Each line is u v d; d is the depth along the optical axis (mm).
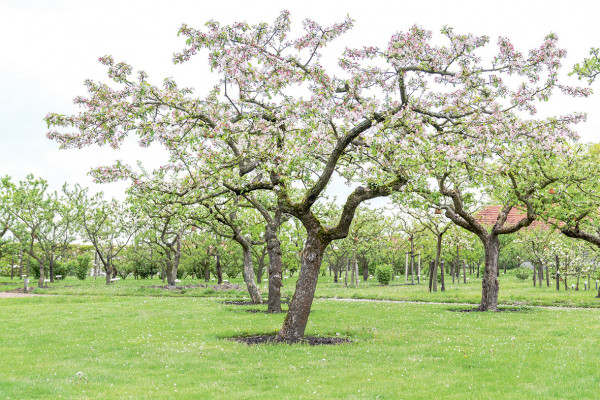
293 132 15258
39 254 58375
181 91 17484
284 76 14148
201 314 25062
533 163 19078
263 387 10867
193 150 16703
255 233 38031
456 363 12953
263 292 41531
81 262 67500
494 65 14250
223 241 50844
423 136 14172
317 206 33219
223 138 15234
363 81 14359
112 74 16297
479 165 17062
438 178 24250
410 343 16203
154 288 45188
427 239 60031
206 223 29359
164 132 15352
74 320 22953
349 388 10516
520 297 33531
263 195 27766
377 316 24156
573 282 51500
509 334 18109
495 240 27109
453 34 14047
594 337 16672
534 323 20922
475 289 44531
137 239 50062
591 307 29203
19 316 24922
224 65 14648
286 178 16719
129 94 16125
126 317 24125
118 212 53062
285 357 13938
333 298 37531
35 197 52781
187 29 14227
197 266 62719
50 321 22781
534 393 9938
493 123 14695
